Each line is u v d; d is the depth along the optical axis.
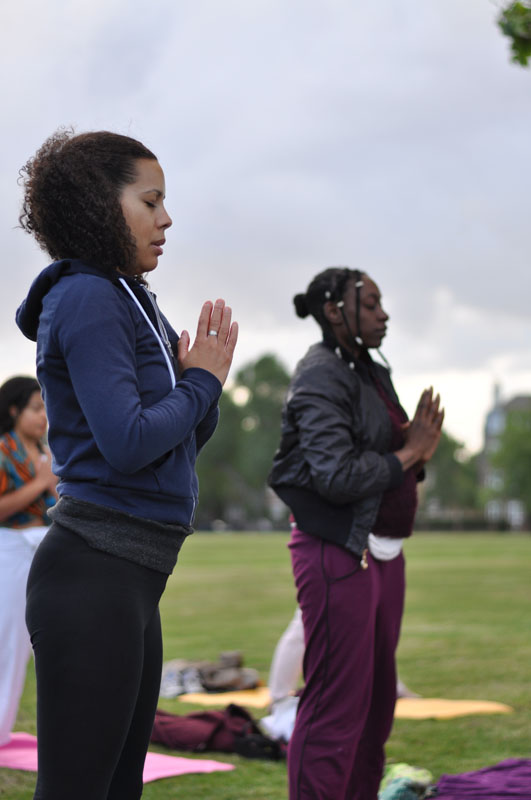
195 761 5.34
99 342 2.26
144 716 2.44
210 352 2.49
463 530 105.69
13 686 5.31
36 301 2.43
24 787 4.62
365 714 3.62
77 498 2.30
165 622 13.77
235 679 7.96
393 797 4.25
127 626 2.24
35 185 2.45
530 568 27.11
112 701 2.21
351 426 3.76
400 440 3.89
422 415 3.78
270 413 118.69
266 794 4.62
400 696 7.37
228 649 10.76
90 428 2.25
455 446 141.38
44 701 2.21
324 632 3.61
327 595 3.61
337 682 3.57
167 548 2.36
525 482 105.81
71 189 2.39
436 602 16.39
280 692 6.04
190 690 7.82
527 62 5.65
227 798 4.54
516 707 6.98
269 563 31.27
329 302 3.96
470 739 5.86
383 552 3.73
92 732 2.19
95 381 2.23
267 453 116.38
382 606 3.80
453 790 4.41
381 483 3.64
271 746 5.48
